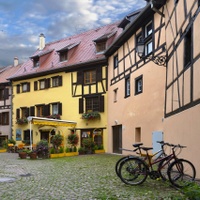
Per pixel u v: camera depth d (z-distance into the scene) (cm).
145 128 1420
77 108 2212
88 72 2197
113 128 1939
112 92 1959
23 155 1602
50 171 1014
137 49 1210
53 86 2395
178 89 952
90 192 636
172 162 675
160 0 1188
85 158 1507
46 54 2627
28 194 636
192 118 796
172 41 1059
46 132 2394
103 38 2144
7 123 2734
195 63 780
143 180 694
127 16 1831
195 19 790
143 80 1466
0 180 832
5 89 2778
